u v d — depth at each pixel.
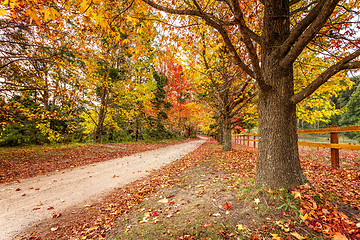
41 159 8.65
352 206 2.34
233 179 4.17
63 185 5.24
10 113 7.96
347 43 4.02
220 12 5.40
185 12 2.55
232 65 6.93
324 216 2.09
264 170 2.93
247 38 2.33
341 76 4.18
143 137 23.05
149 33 3.69
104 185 5.24
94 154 10.72
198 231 2.22
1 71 8.18
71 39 9.03
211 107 11.09
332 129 4.51
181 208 3.01
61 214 3.46
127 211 3.36
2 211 3.60
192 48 7.41
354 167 4.30
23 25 7.22
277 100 2.87
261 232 2.03
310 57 5.14
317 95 6.18
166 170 6.76
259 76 2.69
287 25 2.96
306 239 1.83
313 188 2.74
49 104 15.05
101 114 15.84
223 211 2.58
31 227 3.01
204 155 9.45
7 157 8.62
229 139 10.22
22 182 5.52
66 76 9.71
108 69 13.27
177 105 33.19
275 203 2.46
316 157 6.29
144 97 17.30
